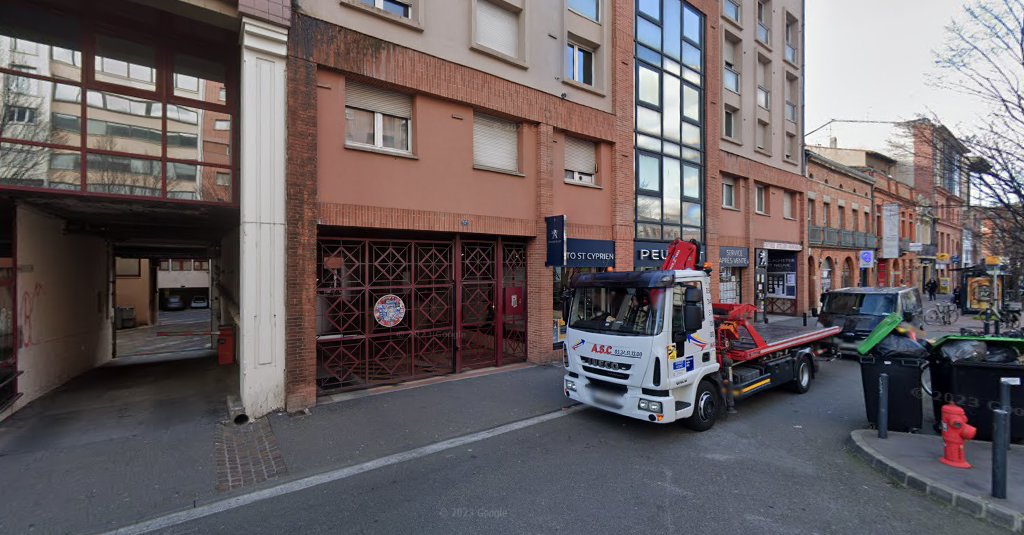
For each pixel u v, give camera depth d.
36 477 4.67
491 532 3.75
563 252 9.54
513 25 9.93
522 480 4.74
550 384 8.53
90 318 10.09
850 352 11.53
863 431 5.82
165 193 6.85
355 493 4.47
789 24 20.94
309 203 7.03
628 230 12.00
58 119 6.26
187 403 7.24
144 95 6.79
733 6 17.11
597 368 6.25
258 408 6.55
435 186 8.56
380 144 8.15
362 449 5.55
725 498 4.32
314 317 7.10
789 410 7.25
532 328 10.34
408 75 8.10
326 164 7.34
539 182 10.14
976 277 20.61
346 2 7.40
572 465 5.12
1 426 6.15
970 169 7.17
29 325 7.27
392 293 8.66
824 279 22.83
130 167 6.67
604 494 4.42
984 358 5.64
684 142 14.28
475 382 8.64
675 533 3.72
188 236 11.03
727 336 7.20
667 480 4.72
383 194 7.91
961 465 4.67
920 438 5.56
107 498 4.30
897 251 28.12
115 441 5.65
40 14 6.23
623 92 11.95
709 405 6.35
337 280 8.09
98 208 7.36
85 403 7.23
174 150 7.00
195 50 7.22
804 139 21.12
